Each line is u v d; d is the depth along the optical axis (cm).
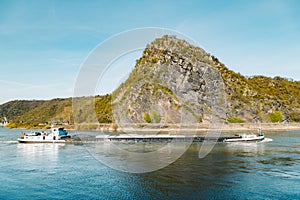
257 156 3612
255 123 9306
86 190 2239
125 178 2500
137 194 2123
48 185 2392
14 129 10506
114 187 2291
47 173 2786
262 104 10912
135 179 2459
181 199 2030
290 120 10762
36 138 5572
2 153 4119
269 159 3397
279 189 2231
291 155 3706
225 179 2483
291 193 2145
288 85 15538
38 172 2836
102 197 2083
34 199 2080
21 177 2652
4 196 2145
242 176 2591
